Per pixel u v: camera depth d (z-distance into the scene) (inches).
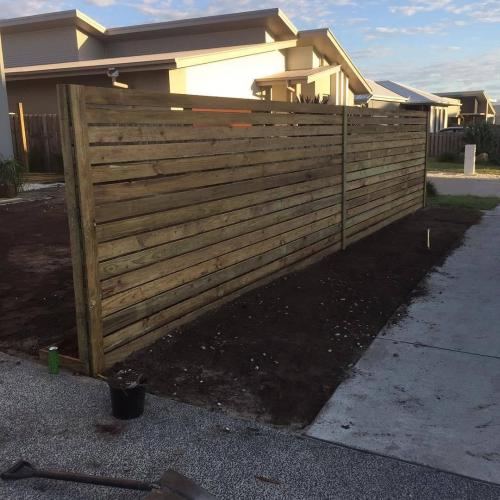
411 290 235.6
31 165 625.6
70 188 137.4
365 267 264.7
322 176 264.4
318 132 255.3
